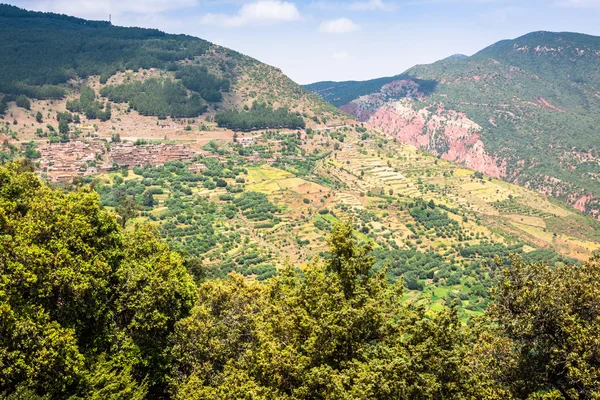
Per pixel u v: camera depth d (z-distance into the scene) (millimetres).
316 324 31344
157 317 41719
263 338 33406
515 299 35719
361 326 31703
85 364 36969
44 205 40125
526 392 32562
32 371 30922
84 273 37562
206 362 41500
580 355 30734
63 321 36812
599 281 34406
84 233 39469
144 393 39406
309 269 36344
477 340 35625
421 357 28781
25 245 35031
